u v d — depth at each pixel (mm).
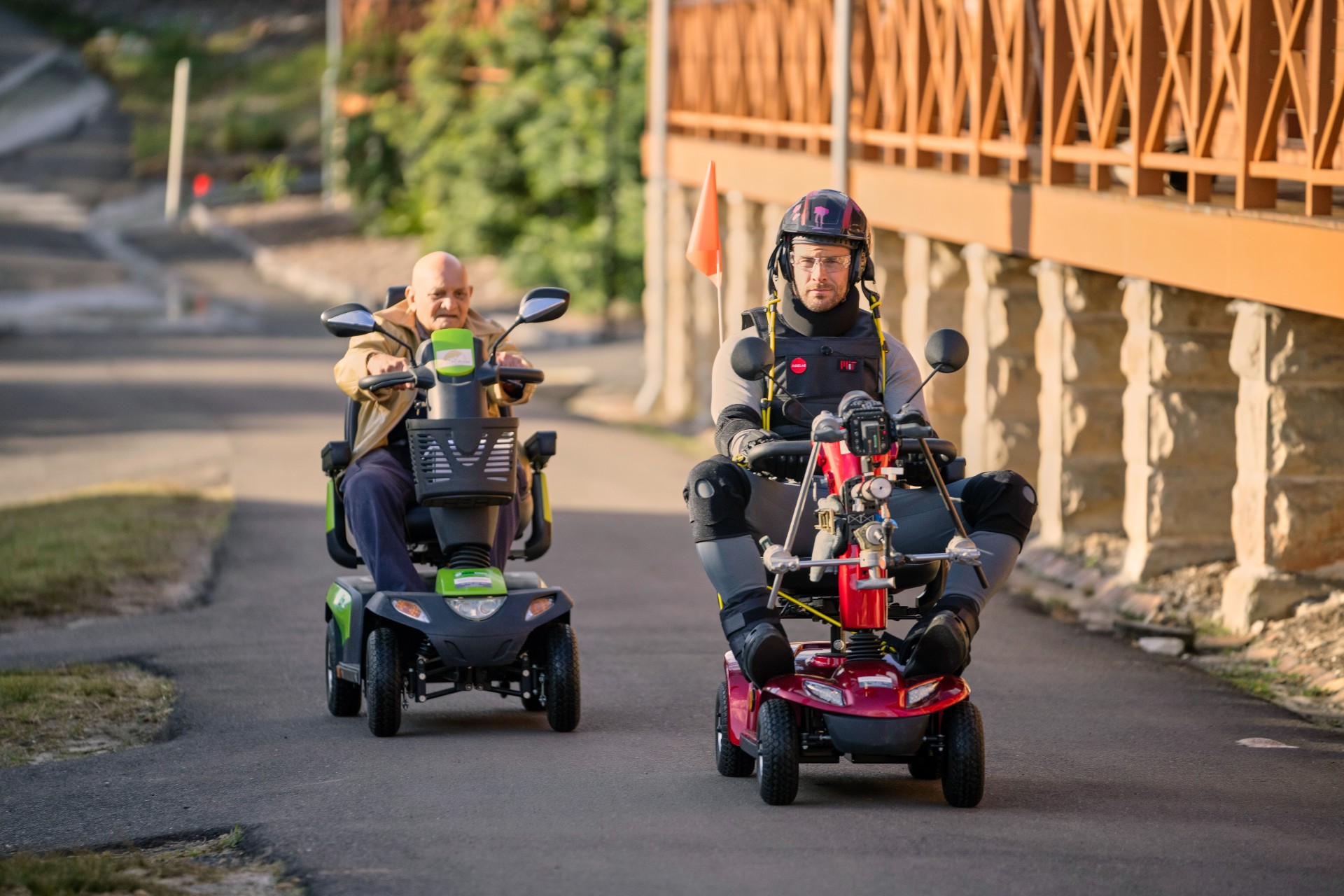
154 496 58531
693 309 86625
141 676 31922
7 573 43000
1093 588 41906
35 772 24406
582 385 104375
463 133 152375
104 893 17578
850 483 20391
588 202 143750
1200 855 19297
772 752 20953
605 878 18141
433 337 26828
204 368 110062
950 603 20891
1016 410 50312
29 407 90188
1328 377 36031
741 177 71625
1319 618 35125
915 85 51875
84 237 185250
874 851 19125
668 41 84688
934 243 54531
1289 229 32375
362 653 26641
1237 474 40938
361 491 26766
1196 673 32875
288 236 182375
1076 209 41500
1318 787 23516
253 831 20438
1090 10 40562
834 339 22375
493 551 27719
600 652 33719
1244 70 33625
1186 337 40562
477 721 28047
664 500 58844
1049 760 24844
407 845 19547
